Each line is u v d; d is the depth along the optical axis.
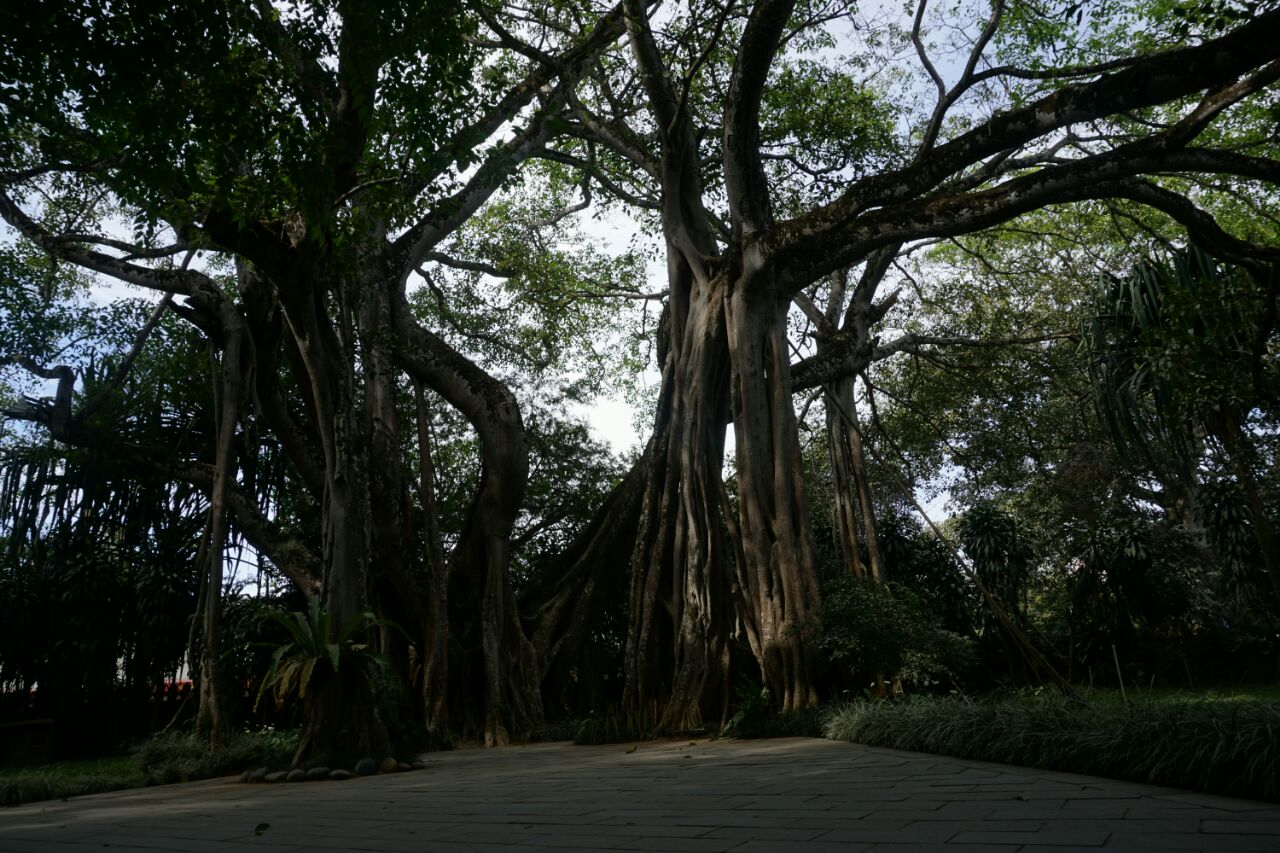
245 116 9.71
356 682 11.55
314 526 20.98
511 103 17.27
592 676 18.86
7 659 19.09
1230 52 10.09
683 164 16.42
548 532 24.50
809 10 15.62
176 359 19.62
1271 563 10.52
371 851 4.86
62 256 16.28
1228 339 9.98
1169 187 17.83
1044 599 23.06
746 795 6.26
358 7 9.25
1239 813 4.46
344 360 13.54
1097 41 15.73
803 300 19.80
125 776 11.79
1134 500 20.28
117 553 20.17
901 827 4.52
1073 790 5.52
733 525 14.95
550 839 4.86
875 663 12.46
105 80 8.95
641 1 15.10
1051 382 20.42
